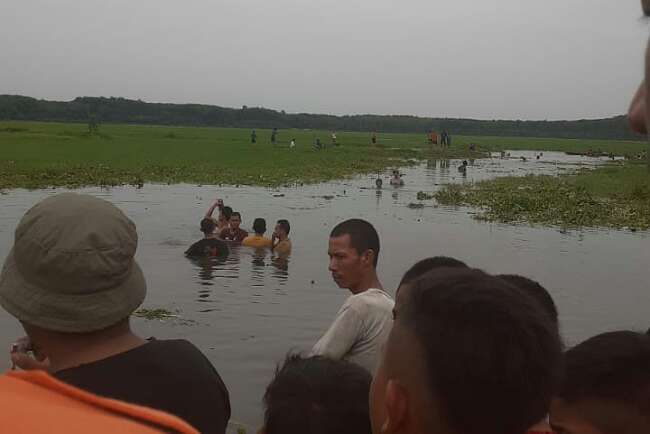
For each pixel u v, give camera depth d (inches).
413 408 59.3
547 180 1348.4
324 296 389.1
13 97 5157.5
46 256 76.0
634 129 43.0
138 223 647.8
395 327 62.3
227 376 263.0
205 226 502.3
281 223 523.2
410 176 1456.7
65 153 1560.0
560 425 80.7
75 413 44.5
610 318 362.0
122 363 81.0
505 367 56.2
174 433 46.8
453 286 60.6
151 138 2615.7
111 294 79.7
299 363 96.1
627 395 77.9
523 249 563.8
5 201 775.7
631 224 741.3
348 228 178.2
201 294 386.0
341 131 6067.9
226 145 2317.9
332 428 87.9
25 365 89.0
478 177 1451.8
